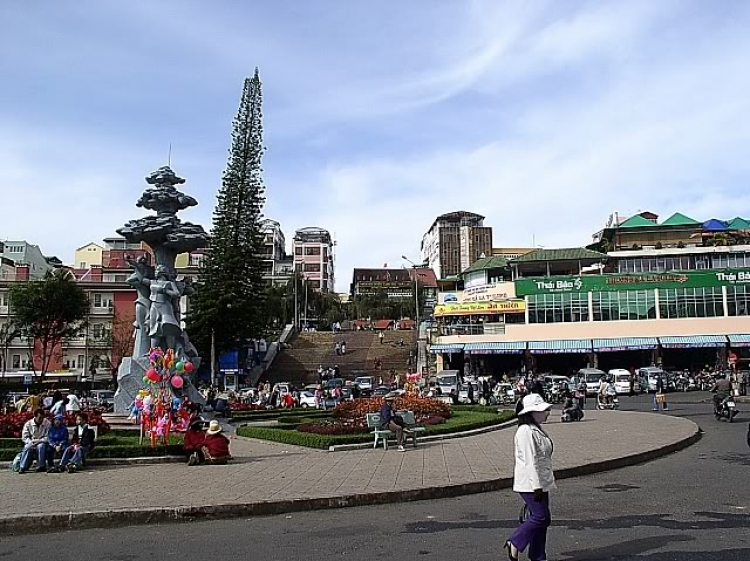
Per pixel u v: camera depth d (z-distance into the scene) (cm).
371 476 1334
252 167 5856
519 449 728
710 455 1670
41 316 5344
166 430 1752
